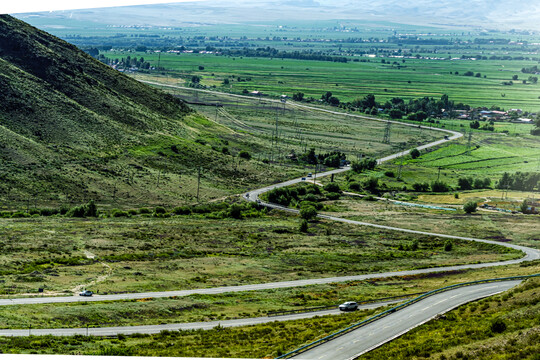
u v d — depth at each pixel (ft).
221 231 433.89
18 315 222.07
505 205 575.79
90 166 551.59
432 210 556.10
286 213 526.98
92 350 190.80
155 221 445.78
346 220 504.02
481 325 197.26
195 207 510.58
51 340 198.29
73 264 311.47
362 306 262.06
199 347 199.52
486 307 226.17
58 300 248.52
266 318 245.45
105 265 314.96
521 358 162.09
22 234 361.92
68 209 448.24
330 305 264.31
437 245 427.33
